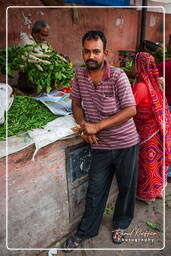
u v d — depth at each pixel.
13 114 2.03
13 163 1.71
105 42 1.63
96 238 2.39
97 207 2.18
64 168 2.08
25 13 4.70
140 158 2.55
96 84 1.75
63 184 2.13
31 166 1.82
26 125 1.94
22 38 3.12
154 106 2.24
